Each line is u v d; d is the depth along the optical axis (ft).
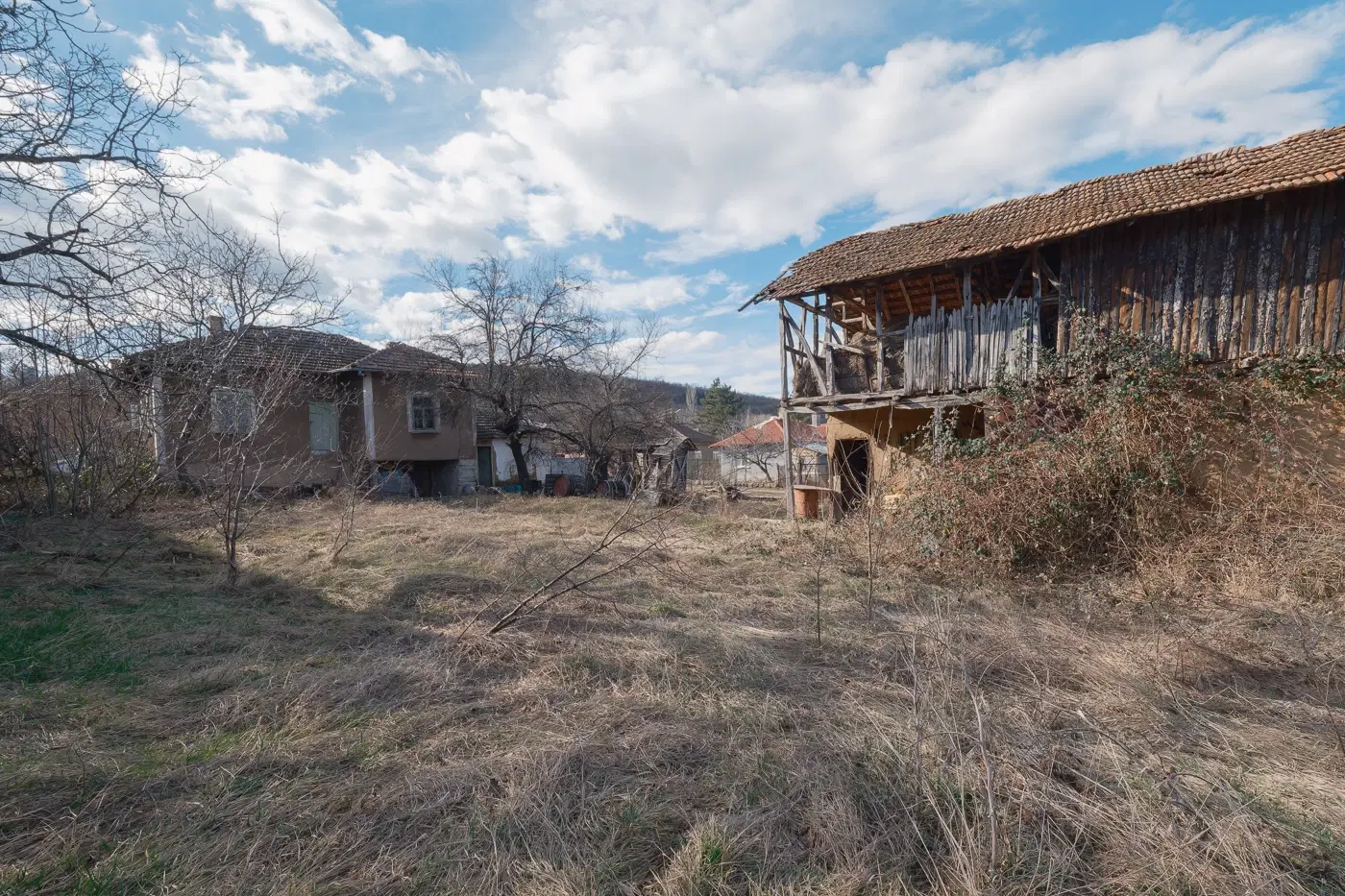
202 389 31.14
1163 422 27.35
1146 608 20.59
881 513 32.22
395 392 69.97
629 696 13.48
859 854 8.09
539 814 8.98
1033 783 9.44
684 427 117.91
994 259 35.42
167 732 11.85
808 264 42.24
